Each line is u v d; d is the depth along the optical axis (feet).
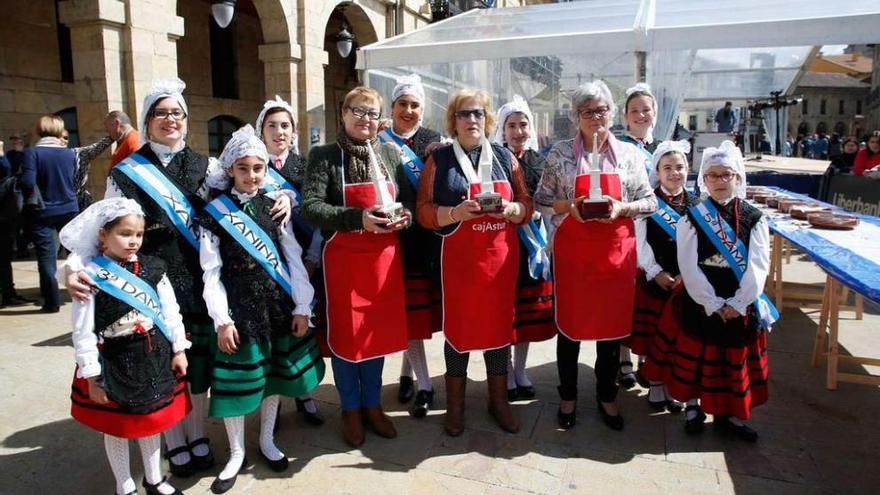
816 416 10.37
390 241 9.13
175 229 7.97
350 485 8.34
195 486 8.32
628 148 9.67
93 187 20.72
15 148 21.94
